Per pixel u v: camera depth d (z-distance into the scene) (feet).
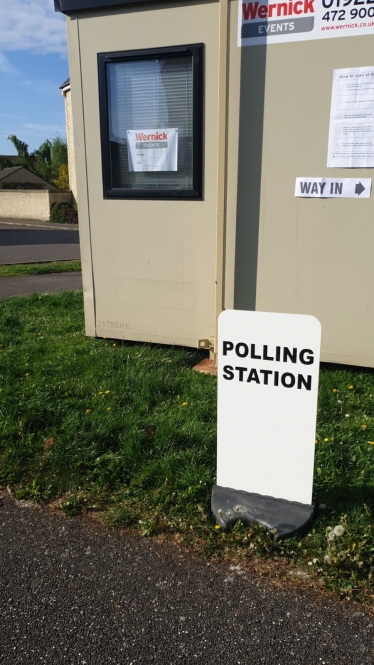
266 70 12.89
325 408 12.17
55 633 6.80
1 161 207.10
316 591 7.32
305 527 8.19
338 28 12.14
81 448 10.80
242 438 8.48
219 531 8.47
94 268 16.60
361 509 8.66
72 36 14.98
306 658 6.34
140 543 8.38
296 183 13.29
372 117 12.30
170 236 15.24
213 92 13.78
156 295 15.94
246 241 14.07
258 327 7.89
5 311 23.06
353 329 13.79
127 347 16.78
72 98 15.47
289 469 8.30
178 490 9.41
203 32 13.50
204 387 13.61
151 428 11.51
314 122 12.82
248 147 13.47
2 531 8.79
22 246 63.00
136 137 15.07
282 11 12.43
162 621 6.92
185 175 14.80
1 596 7.41
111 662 6.37
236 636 6.66
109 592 7.43
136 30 14.19
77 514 9.16
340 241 13.32
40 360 15.96
